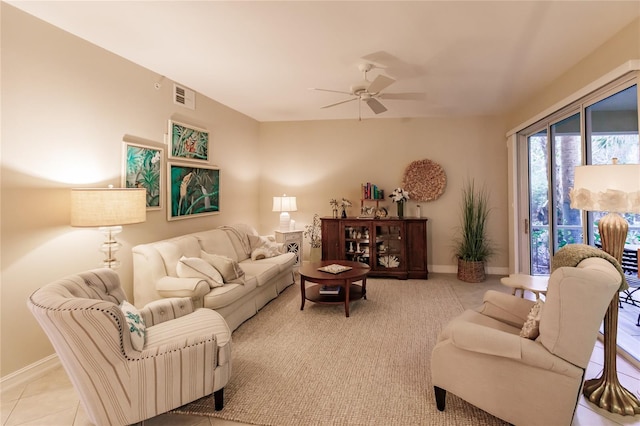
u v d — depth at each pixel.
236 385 2.16
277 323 3.23
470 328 1.74
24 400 2.06
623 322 2.62
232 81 3.73
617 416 1.82
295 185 5.82
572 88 3.24
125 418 1.67
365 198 5.36
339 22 2.43
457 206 5.33
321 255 5.38
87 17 2.38
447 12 2.29
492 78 3.57
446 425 1.77
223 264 3.10
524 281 2.89
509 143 4.95
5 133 2.21
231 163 4.97
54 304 1.52
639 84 2.29
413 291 4.29
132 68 3.18
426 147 5.41
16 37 2.26
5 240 2.22
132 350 1.69
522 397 1.60
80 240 2.69
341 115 5.38
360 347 2.70
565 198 3.49
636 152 2.39
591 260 1.70
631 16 2.34
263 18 2.38
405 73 3.43
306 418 1.84
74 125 2.65
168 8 2.27
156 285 2.84
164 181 3.60
